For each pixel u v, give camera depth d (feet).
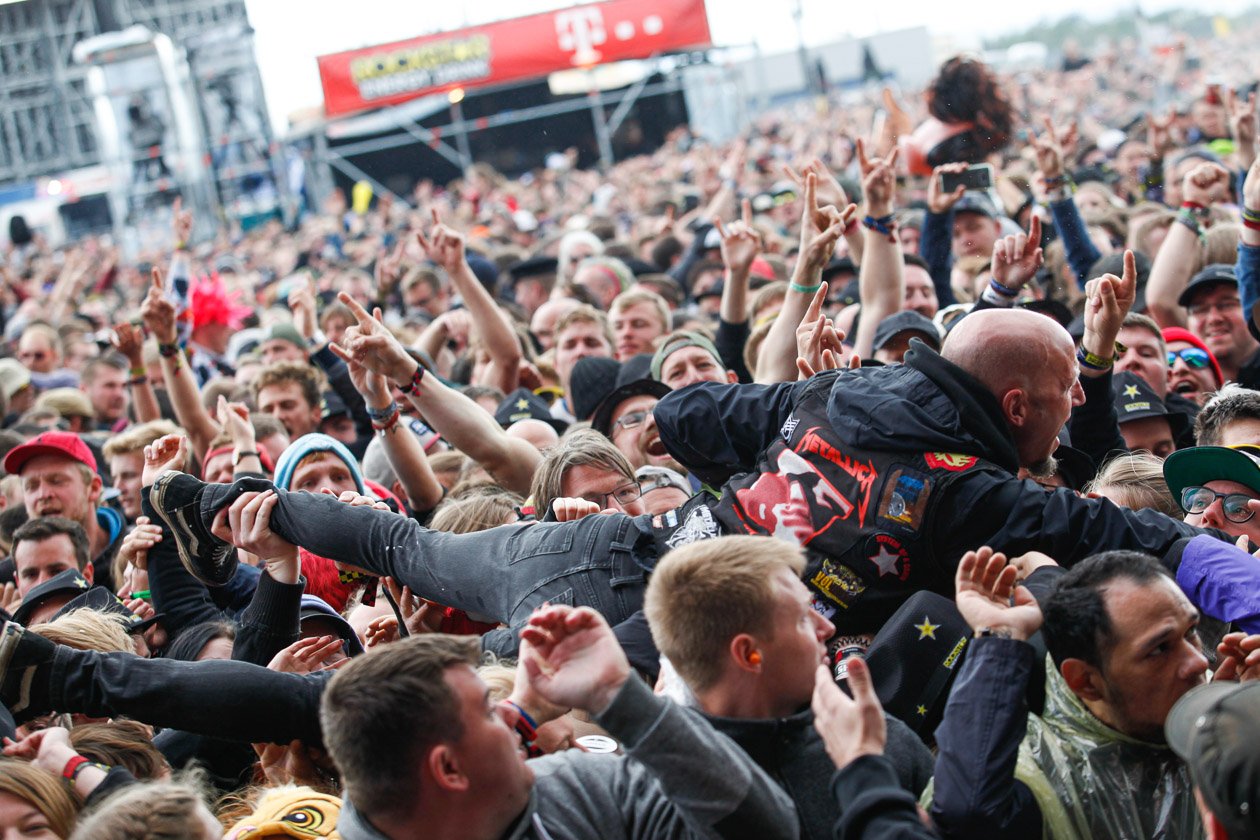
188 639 12.43
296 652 10.72
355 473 14.82
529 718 8.63
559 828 7.87
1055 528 9.78
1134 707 8.29
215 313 28.91
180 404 20.13
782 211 40.14
